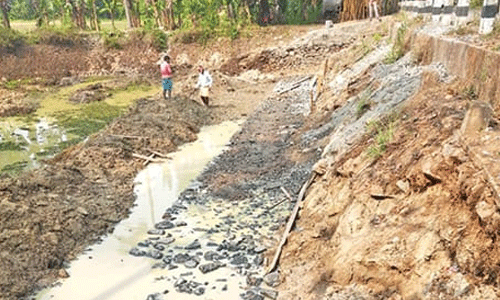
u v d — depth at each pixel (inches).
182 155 513.7
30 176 397.4
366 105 406.9
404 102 339.3
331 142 393.1
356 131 359.3
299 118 622.5
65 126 658.2
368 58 629.0
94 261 294.5
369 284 210.7
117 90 936.3
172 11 1331.2
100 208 367.9
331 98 578.9
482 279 165.0
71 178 414.6
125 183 431.2
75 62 1157.1
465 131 215.9
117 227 343.3
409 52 457.1
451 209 196.5
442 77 320.2
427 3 513.7
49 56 1146.0
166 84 730.8
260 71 1026.1
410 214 217.9
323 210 297.9
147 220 353.7
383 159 272.8
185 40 1167.0
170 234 326.0
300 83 853.2
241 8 1232.8
